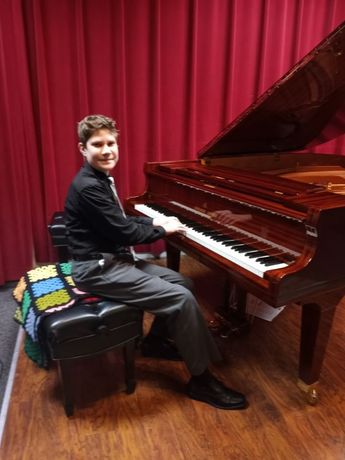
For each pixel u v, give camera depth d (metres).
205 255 1.69
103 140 1.63
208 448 1.50
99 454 1.47
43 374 1.90
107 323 1.53
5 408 1.68
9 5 2.45
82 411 1.67
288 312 2.46
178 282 1.89
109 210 1.61
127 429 1.58
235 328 2.17
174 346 2.02
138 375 1.89
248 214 1.62
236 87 3.10
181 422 1.62
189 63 2.92
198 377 1.72
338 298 1.55
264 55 3.03
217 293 2.71
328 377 1.88
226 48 2.97
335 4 3.07
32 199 2.88
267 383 1.85
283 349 2.10
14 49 2.53
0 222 2.76
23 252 2.87
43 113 2.68
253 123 2.07
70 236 1.72
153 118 2.97
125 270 1.68
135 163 3.05
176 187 2.12
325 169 2.58
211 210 1.85
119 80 2.79
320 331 1.59
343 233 1.42
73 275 1.70
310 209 1.33
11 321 2.39
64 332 1.45
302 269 1.35
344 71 1.82
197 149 3.15
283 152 2.59
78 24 2.60
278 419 1.63
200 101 3.05
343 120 2.44
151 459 1.45
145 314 2.46
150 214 2.15
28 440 1.52
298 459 1.45
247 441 1.53
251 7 2.92
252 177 1.92
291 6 3.00
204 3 2.82
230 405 1.67
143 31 2.76
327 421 1.63
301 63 1.61
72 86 2.75
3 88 2.51
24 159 2.74
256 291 1.43
